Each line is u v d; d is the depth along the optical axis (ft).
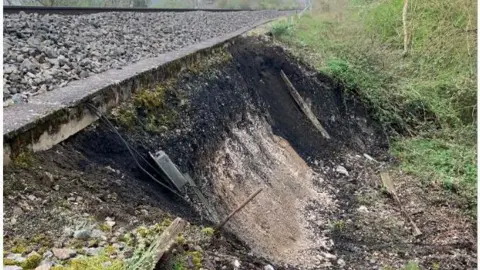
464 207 24.94
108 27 27.04
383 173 29.09
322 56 39.45
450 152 30.73
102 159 12.91
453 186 26.76
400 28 41.70
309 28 46.65
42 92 13.84
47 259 8.21
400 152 33.06
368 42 41.22
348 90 36.47
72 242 8.97
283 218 19.71
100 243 9.14
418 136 34.63
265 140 25.91
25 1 59.62
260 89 30.81
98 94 13.96
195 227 11.74
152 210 11.52
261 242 16.22
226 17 53.67
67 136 12.34
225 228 14.55
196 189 15.29
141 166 14.03
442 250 20.16
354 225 21.91
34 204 9.69
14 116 11.19
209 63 24.66
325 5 53.11
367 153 33.78
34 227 9.12
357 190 26.78
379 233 21.45
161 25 33.91
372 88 36.81
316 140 31.89
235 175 19.39
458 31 35.55
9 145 10.07
